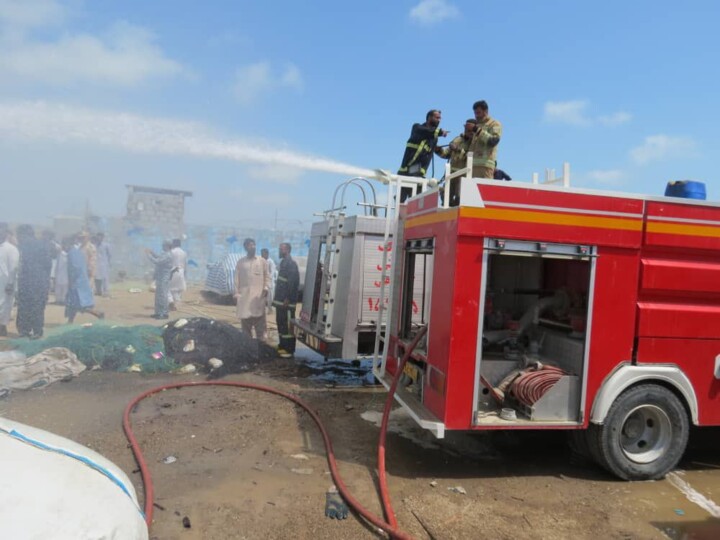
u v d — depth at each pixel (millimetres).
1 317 10008
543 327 5523
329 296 7934
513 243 4535
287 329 9312
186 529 3695
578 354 4809
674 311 4859
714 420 4992
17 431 2701
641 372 4773
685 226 4883
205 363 7984
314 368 8789
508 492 4590
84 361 7480
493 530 3910
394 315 6180
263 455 5031
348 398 7125
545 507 4332
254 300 9805
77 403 6207
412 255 6164
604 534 3943
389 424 6184
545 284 5957
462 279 4465
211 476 4523
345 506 4113
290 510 4023
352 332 7746
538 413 4676
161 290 13031
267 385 7551
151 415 5918
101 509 2355
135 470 4543
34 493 2229
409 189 8039
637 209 4785
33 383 6637
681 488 4859
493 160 6406
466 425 4508
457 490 4551
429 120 7930
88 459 2707
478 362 4512
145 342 7977
